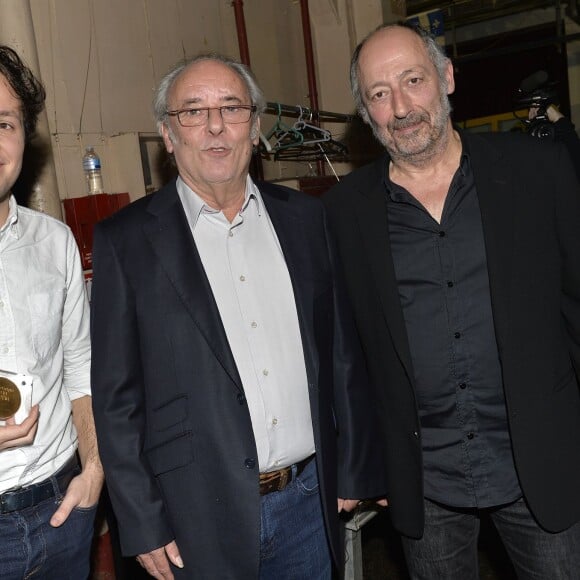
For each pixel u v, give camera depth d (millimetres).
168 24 3396
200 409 1609
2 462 1492
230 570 1625
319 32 4547
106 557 2699
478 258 1722
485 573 2871
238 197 1717
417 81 1758
